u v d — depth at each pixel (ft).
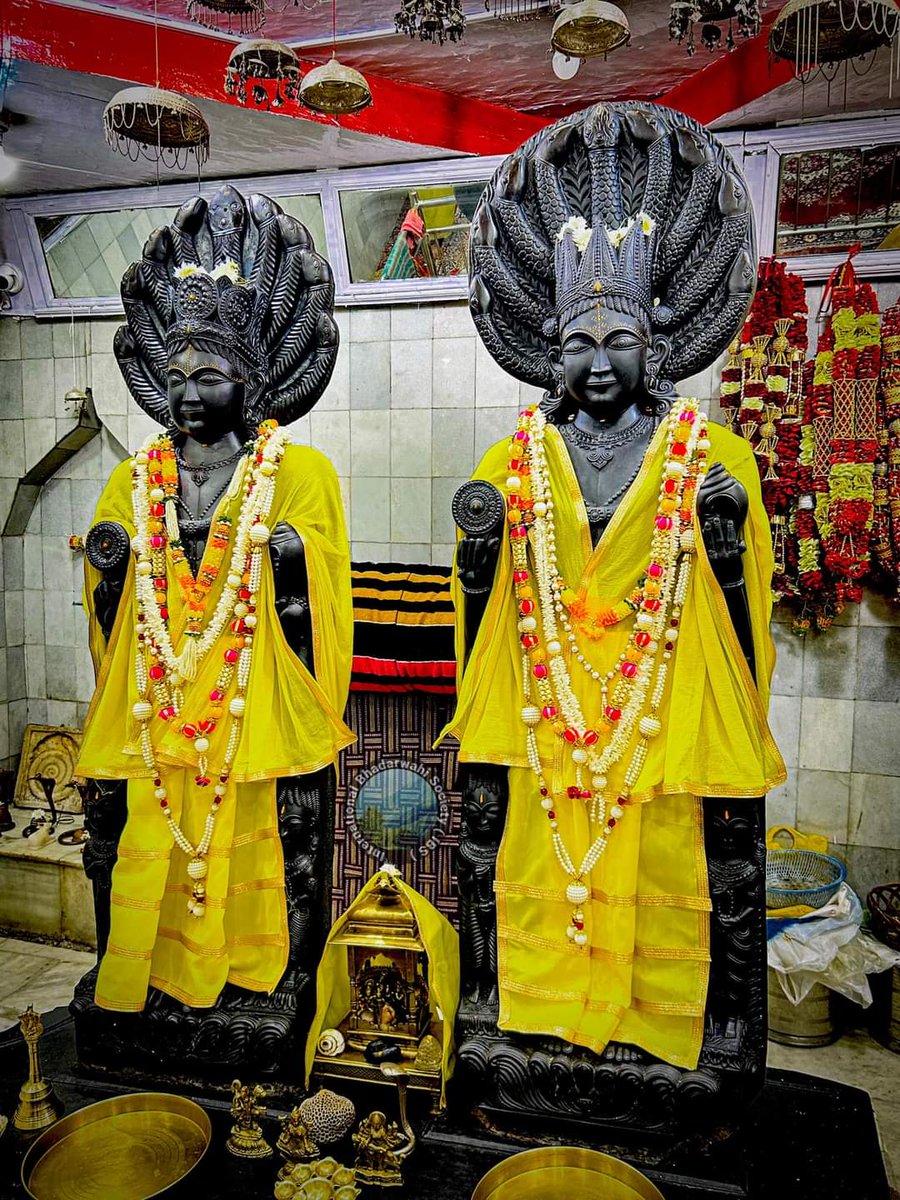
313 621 6.66
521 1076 6.09
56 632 14.44
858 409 10.16
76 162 11.17
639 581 6.11
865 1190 5.81
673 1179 5.85
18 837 13.04
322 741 6.76
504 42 8.73
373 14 8.30
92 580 7.22
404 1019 6.72
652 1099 5.93
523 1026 6.21
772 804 11.75
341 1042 6.69
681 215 6.03
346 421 12.26
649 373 6.13
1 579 14.12
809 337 10.87
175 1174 5.84
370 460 12.25
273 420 7.00
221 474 6.97
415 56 8.99
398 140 10.23
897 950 10.50
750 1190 5.80
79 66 8.70
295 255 6.84
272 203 6.92
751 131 10.15
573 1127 6.13
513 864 6.38
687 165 6.04
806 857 11.18
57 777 14.10
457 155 10.61
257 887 6.86
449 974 6.61
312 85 7.68
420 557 12.26
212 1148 6.14
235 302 6.68
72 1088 6.86
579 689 6.24
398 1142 5.97
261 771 6.64
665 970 6.10
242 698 6.70
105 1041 6.97
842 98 9.38
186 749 6.68
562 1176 5.70
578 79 9.46
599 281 5.90
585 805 6.21
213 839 6.74
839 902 10.39
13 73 8.89
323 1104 5.99
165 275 6.94
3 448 13.93
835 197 10.24
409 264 11.60
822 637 11.29
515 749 6.31
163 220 12.28
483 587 6.28
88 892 12.33
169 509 6.88
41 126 10.12
